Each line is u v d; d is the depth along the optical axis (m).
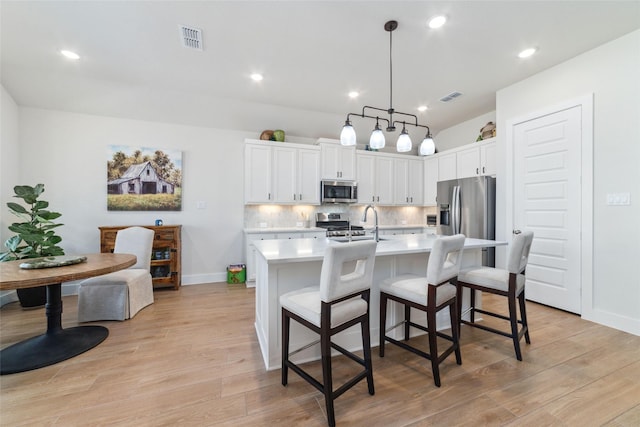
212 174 4.35
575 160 2.83
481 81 3.33
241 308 3.13
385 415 1.48
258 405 1.56
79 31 2.41
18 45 2.62
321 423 1.43
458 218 4.04
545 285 3.11
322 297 1.44
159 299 3.44
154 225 3.92
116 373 1.86
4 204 3.22
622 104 2.51
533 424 1.42
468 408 1.53
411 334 2.42
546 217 3.08
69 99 3.52
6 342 2.29
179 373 1.86
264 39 2.51
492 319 2.79
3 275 1.86
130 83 3.39
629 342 2.28
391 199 5.25
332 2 2.06
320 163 4.66
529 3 2.08
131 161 3.92
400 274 2.35
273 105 4.06
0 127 3.14
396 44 2.59
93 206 3.78
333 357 2.08
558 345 2.23
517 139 3.36
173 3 2.08
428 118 4.66
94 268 2.08
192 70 3.08
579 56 2.79
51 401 1.58
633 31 2.42
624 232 2.50
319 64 2.95
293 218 4.84
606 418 1.46
